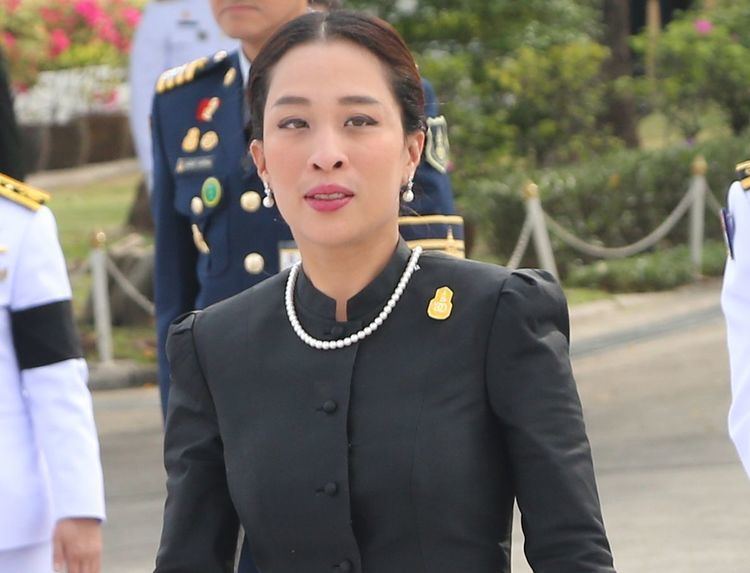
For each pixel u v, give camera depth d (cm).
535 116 3600
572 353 2730
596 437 2158
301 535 640
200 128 1038
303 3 996
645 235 3391
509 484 643
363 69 642
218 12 1005
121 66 5294
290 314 661
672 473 1939
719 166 3456
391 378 636
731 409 857
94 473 922
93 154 5688
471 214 3250
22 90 4250
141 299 2892
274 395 652
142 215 3781
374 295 647
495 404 632
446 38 3588
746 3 4109
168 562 673
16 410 920
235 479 655
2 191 928
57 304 927
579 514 619
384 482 625
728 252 868
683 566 1573
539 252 3069
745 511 1759
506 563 641
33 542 916
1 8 4091
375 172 638
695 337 2798
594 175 3322
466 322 635
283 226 1003
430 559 624
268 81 654
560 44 3672
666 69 3894
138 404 2552
